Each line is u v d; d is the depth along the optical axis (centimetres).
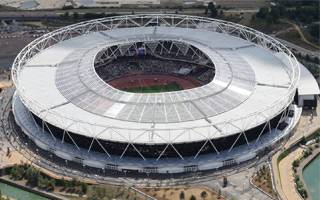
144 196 19275
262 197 19238
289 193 19625
